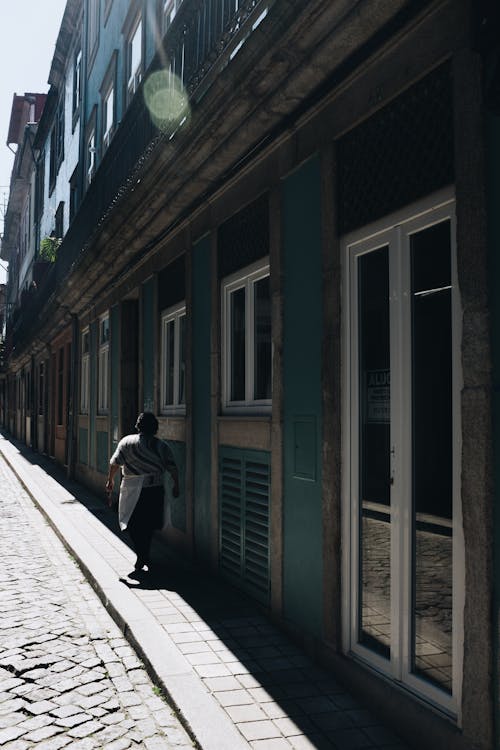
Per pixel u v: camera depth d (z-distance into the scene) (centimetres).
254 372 613
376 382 411
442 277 354
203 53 663
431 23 356
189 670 439
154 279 935
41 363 2586
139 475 716
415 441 372
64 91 2228
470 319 316
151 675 446
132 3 1247
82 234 1320
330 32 413
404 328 383
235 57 496
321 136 473
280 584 521
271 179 551
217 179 662
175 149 655
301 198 502
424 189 367
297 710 388
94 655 489
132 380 1141
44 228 2662
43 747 356
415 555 371
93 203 1208
